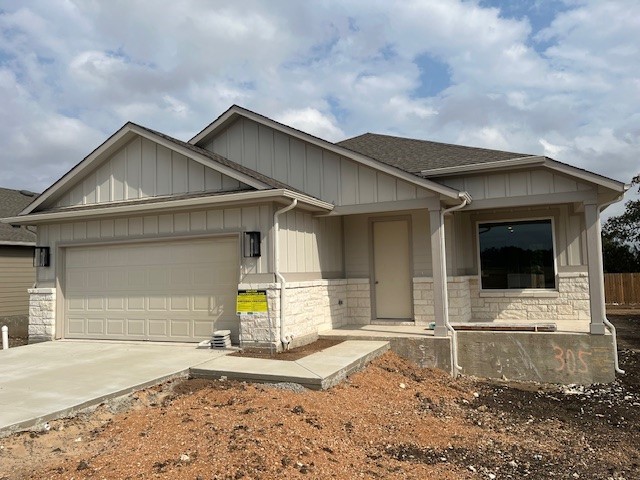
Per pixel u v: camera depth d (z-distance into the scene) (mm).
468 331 9555
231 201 8898
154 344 9852
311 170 10797
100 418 5496
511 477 4605
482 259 12227
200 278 9828
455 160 10828
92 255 10961
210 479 3812
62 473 3939
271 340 8672
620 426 6559
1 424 4672
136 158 10648
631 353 11773
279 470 4074
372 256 11742
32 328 11188
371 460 4730
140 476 3838
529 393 8305
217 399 6180
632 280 25469
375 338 9750
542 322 10641
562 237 11539
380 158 12156
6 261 16219
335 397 6500
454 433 5855
